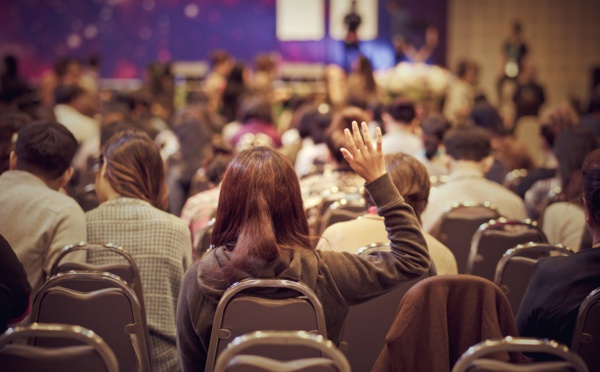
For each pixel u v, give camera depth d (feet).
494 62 66.95
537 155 43.04
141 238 13.50
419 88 43.37
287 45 66.80
